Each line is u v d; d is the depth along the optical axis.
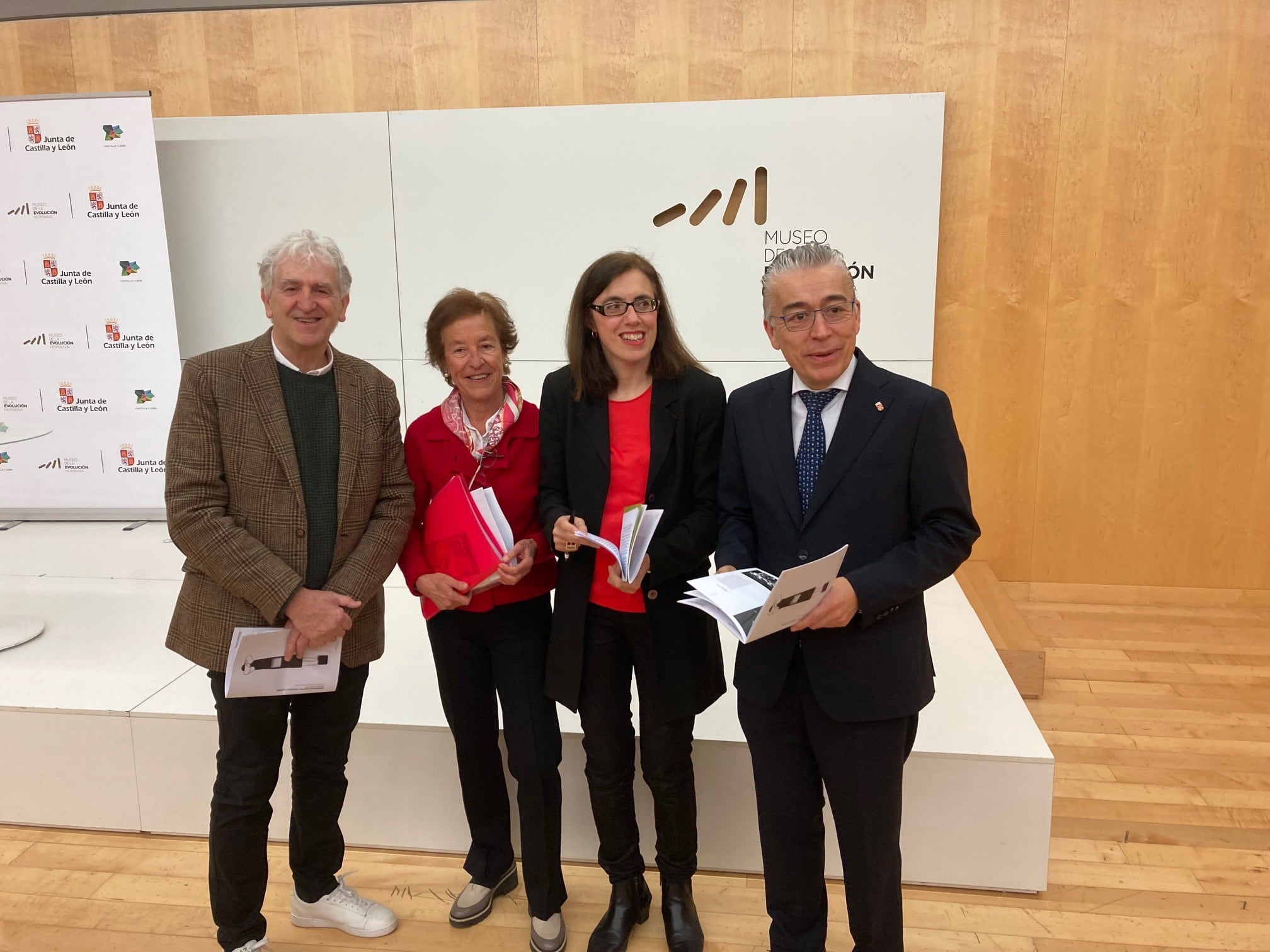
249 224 4.21
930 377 3.95
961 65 3.85
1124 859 2.35
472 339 1.84
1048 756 2.15
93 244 4.05
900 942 1.66
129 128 3.93
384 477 1.88
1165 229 3.87
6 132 3.97
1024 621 3.46
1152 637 3.80
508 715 1.94
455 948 2.04
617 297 1.74
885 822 1.60
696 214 3.95
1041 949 2.02
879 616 1.55
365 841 2.42
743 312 4.00
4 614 3.24
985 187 3.93
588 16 3.99
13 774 2.50
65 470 4.29
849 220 3.86
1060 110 3.84
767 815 1.70
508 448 1.94
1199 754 2.86
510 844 2.16
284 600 1.67
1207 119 3.76
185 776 2.43
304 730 1.92
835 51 3.89
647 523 1.65
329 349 1.85
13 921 2.14
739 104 3.83
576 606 1.84
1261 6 3.65
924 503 1.52
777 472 1.60
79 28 4.27
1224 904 2.17
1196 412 4.00
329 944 2.05
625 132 3.91
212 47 4.21
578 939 2.05
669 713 1.83
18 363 4.19
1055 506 4.18
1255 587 4.11
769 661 1.62
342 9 4.11
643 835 2.31
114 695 2.54
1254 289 3.87
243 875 1.82
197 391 1.71
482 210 4.06
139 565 3.85
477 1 4.04
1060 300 3.99
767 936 2.06
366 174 4.09
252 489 1.73
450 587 1.84
